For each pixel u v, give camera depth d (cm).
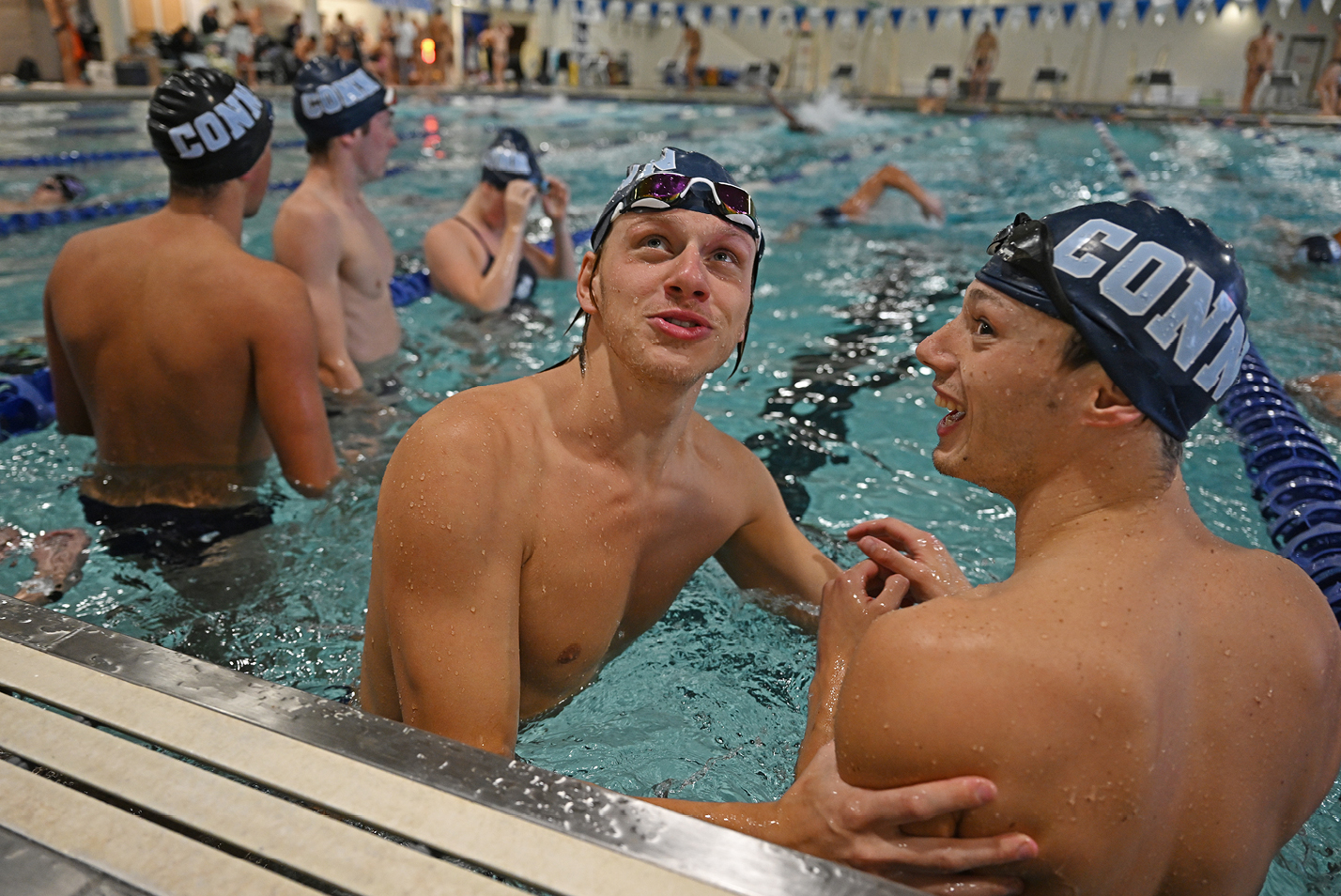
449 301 394
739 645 173
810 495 236
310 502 219
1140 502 99
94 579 190
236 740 90
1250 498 238
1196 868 98
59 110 1182
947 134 1203
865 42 2012
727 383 312
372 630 137
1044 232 97
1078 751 88
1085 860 91
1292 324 372
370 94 308
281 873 84
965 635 91
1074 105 1606
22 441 245
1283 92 1677
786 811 101
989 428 102
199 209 216
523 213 386
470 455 123
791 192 737
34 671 99
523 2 1614
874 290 429
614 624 145
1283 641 98
